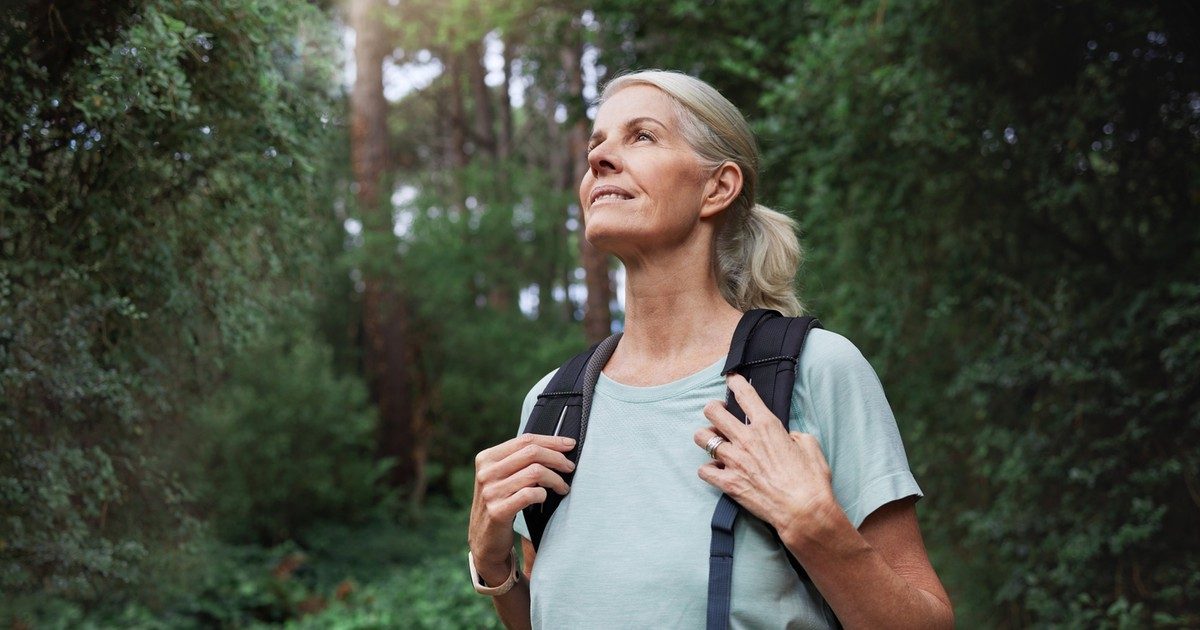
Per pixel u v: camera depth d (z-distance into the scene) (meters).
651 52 8.06
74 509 2.86
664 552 1.31
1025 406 5.20
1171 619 4.32
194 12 2.52
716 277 1.61
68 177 2.54
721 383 1.42
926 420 5.93
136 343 2.85
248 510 11.74
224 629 9.02
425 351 16.22
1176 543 4.63
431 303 15.41
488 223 15.52
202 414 3.76
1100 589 4.79
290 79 3.04
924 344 5.77
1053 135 4.77
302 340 13.69
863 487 1.34
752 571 1.27
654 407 1.43
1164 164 4.66
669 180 1.50
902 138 5.00
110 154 2.51
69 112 2.43
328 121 3.20
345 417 13.30
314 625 9.04
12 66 2.23
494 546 1.46
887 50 5.20
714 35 7.63
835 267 6.23
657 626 1.28
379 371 15.78
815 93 5.60
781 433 1.29
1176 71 4.39
